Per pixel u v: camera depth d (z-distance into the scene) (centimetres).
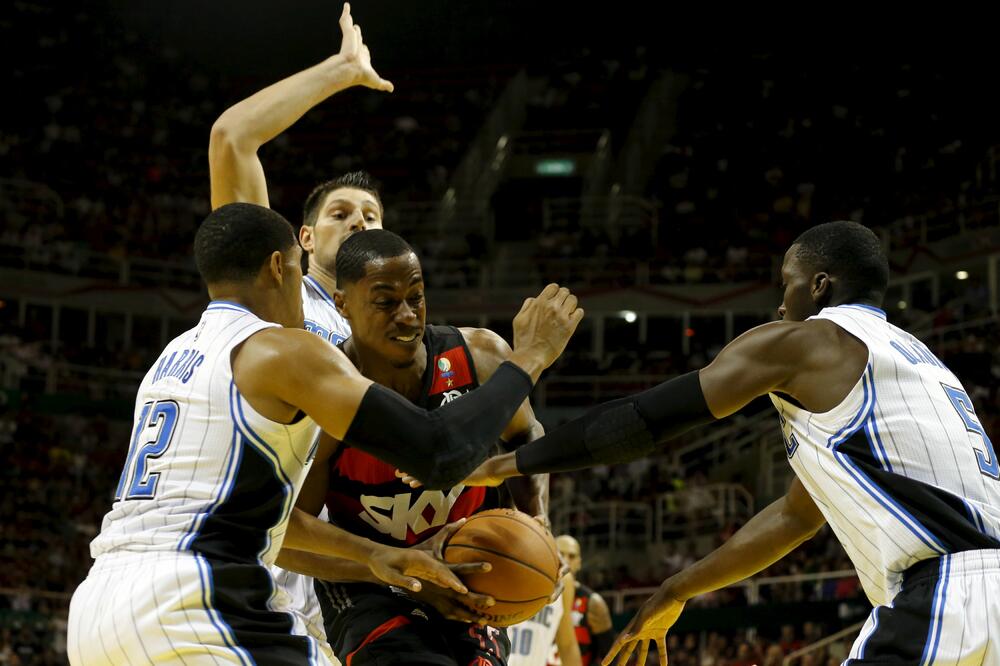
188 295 2275
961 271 2036
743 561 393
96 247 2275
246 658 300
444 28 2916
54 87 2606
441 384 373
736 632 1462
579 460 345
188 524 306
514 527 351
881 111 2562
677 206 2453
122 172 2489
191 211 2445
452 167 2620
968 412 337
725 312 2214
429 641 359
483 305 2275
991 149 2264
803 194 2397
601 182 2606
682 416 338
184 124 2691
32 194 2309
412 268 354
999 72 2580
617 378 2080
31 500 1823
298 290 346
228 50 2891
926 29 2694
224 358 317
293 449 320
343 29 486
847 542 340
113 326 2273
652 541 1828
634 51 2847
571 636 695
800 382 335
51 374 2020
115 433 2002
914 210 2244
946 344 1847
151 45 2820
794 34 2805
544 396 2095
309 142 2703
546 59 2900
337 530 358
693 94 2702
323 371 308
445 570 338
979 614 302
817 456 333
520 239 2538
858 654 313
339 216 490
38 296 2148
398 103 2786
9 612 1518
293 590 447
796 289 365
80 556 1767
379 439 306
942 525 313
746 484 1903
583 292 2270
